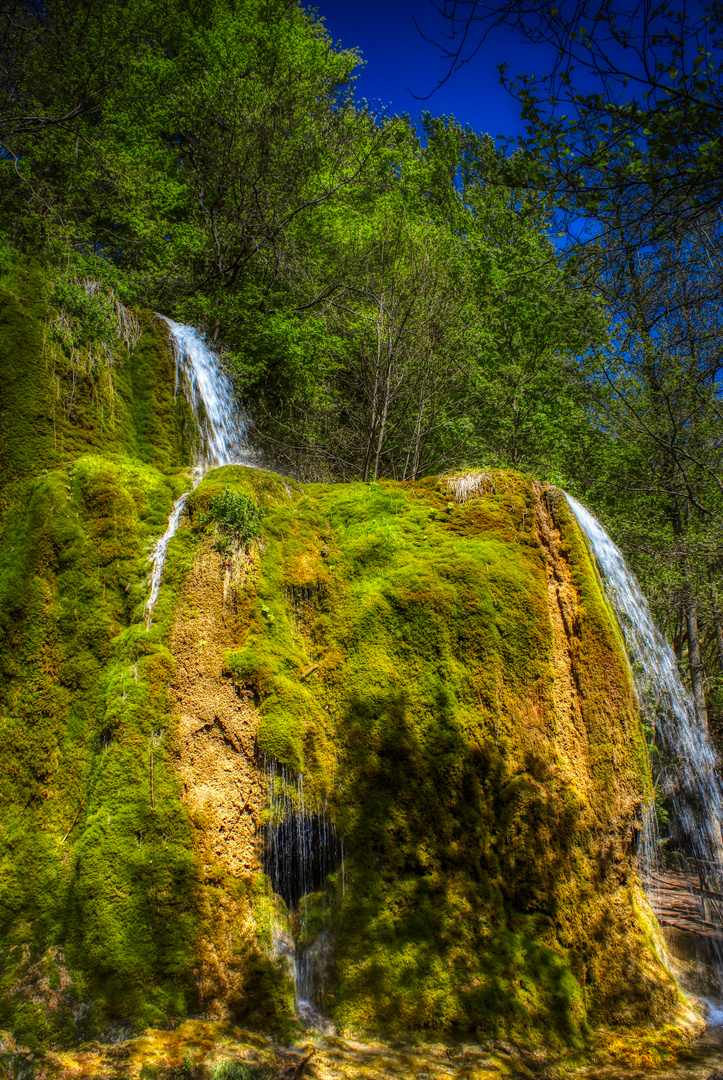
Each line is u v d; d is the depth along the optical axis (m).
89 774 4.80
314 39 15.53
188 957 4.38
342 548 6.06
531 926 4.97
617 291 10.30
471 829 5.08
